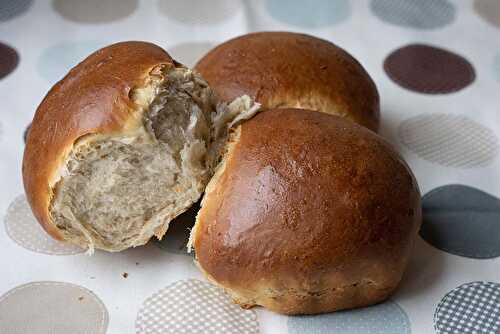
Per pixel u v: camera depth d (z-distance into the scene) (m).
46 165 0.41
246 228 0.40
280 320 0.42
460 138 0.53
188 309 0.42
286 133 0.41
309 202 0.39
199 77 0.43
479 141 0.53
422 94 0.56
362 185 0.40
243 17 0.62
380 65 0.59
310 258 0.39
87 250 0.44
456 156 0.52
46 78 0.56
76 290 0.43
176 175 0.43
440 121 0.54
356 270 0.40
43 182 0.41
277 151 0.40
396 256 0.41
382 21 0.63
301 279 0.40
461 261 0.45
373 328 0.42
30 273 0.44
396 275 0.41
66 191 0.42
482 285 0.44
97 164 0.41
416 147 0.52
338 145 0.41
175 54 0.58
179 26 0.61
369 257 0.40
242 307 0.42
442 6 0.64
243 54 0.48
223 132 0.44
